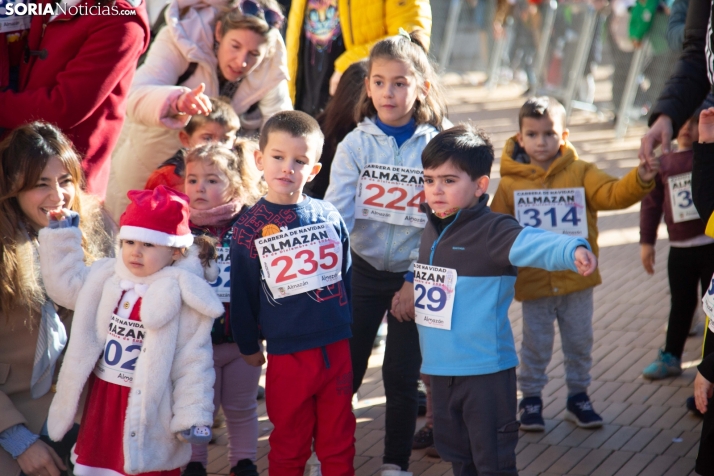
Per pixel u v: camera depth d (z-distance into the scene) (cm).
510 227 323
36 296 319
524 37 1355
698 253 478
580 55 1191
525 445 427
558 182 443
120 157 465
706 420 324
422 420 453
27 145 318
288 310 336
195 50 451
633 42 1067
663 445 421
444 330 335
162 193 307
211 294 310
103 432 309
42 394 327
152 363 301
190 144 438
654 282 665
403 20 520
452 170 333
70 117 375
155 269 307
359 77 419
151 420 301
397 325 381
